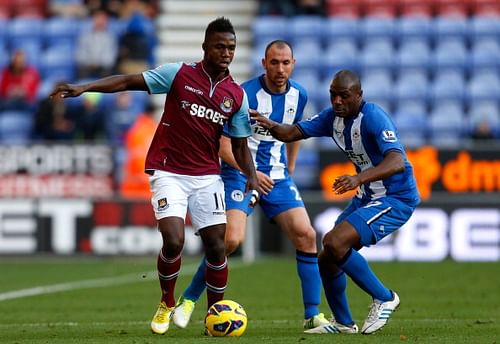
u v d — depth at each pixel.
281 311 37.28
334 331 29.50
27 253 61.81
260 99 33.16
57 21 85.19
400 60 81.25
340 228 28.02
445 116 77.19
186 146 27.97
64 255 61.78
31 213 61.88
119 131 73.81
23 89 77.69
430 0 85.31
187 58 85.12
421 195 60.09
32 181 62.38
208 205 28.19
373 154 28.39
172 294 28.66
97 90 27.27
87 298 42.81
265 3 84.94
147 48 80.56
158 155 28.14
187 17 86.81
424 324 31.98
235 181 32.62
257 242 62.78
